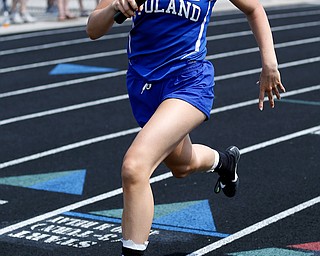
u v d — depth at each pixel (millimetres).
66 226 10977
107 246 10227
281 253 9875
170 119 8227
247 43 28125
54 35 30375
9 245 10289
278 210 11523
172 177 13172
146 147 8016
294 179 13016
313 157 14344
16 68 23906
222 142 15469
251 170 13539
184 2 8414
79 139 15844
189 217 11242
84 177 13312
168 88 8578
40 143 15570
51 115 17953
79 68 23797
